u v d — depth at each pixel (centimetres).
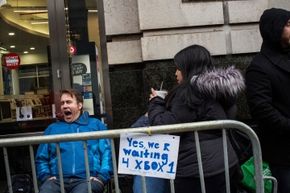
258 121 378
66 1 584
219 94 322
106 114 573
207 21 522
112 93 537
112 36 540
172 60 517
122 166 310
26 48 597
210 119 321
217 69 331
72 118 441
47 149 426
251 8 527
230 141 348
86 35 581
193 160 315
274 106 374
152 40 516
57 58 586
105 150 423
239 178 339
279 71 371
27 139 310
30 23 594
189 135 318
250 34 525
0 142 309
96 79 579
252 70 376
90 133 309
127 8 535
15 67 601
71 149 421
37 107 599
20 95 602
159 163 306
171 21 518
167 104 334
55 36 586
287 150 374
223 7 526
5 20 601
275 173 380
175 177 317
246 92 381
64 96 442
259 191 315
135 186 356
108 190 457
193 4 520
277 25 369
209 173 314
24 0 597
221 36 521
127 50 534
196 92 322
